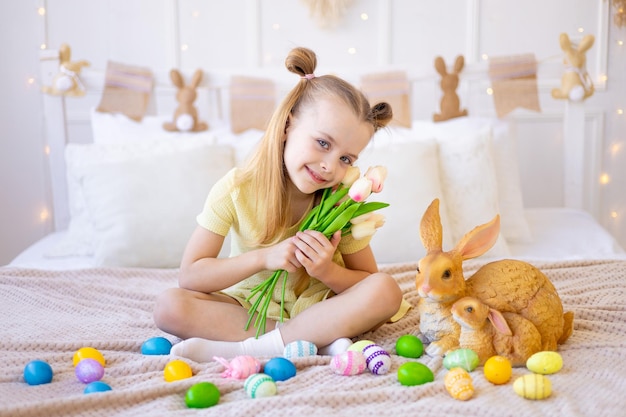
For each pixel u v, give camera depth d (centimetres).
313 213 140
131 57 292
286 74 263
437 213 135
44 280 181
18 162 298
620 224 307
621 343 134
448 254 130
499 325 123
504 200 241
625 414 103
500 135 251
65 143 262
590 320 151
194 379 117
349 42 293
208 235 148
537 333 126
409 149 224
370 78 256
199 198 215
